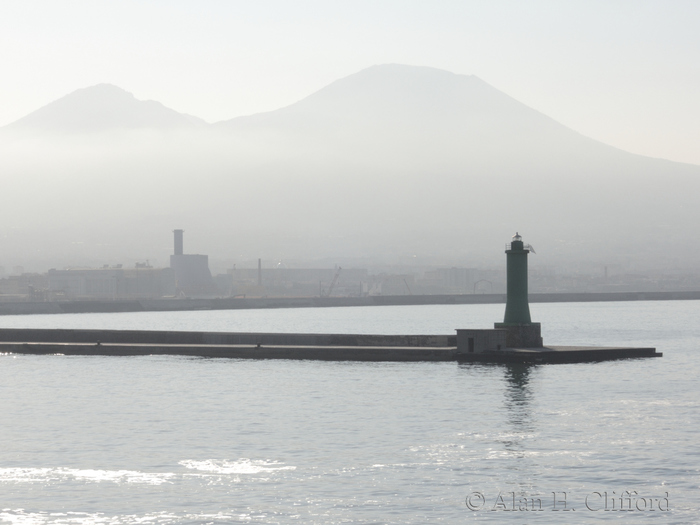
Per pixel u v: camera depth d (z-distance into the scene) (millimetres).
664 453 70812
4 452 72688
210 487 61094
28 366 148625
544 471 65125
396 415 91375
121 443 76562
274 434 80625
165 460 69375
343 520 53656
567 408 95438
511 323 147000
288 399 104188
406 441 76688
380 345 161250
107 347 170125
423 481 62438
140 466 67250
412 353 147750
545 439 77188
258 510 55688
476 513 55000
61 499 58188
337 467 66688
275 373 133125
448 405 98000
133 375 132375
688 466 66312
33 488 60875
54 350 173250
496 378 122562
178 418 90562
